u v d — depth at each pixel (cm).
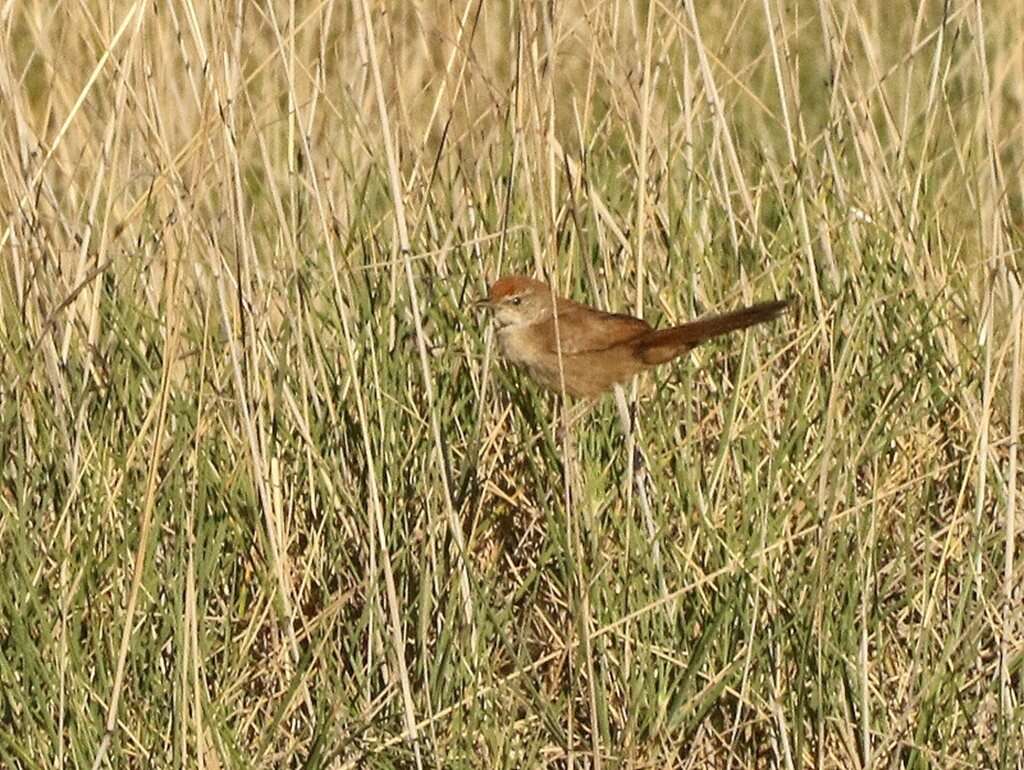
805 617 1126
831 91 1363
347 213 1330
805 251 1264
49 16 1354
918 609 1185
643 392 1301
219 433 1222
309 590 1219
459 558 1128
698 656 1096
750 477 1193
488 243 1300
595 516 1167
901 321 1297
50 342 1166
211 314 1256
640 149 1234
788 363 1310
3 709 1091
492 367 1259
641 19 1730
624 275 1306
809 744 1140
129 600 1050
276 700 1148
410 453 1221
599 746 1106
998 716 1097
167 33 1403
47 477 1164
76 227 1288
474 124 1313
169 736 1093
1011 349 1282
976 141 1459
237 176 1152
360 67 1295
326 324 1270
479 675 1125
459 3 1441
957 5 1487
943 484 1270
